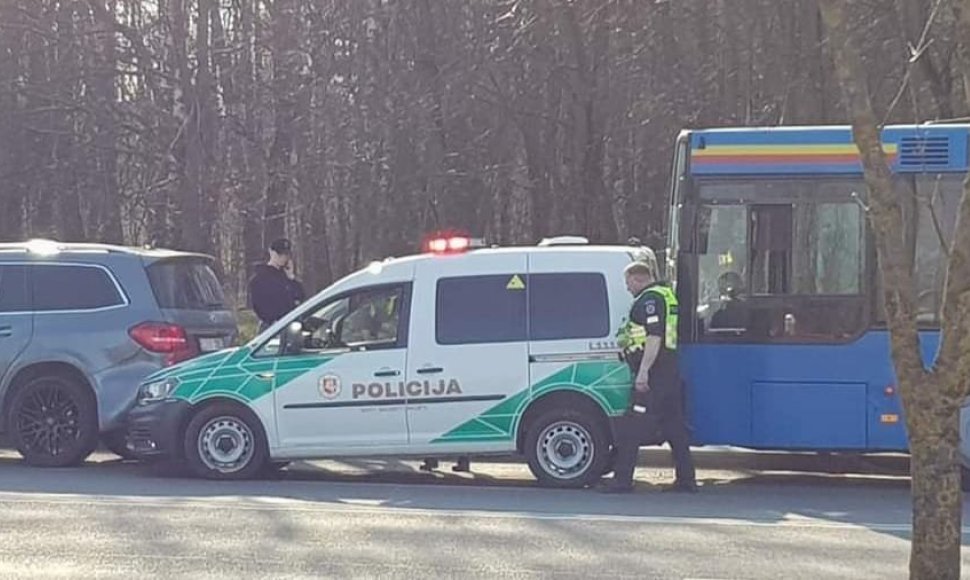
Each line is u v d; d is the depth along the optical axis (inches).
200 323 485.4
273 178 880.3
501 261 432.1
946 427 157.6
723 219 433.7
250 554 314.8
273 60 857.5
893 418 423.8
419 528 350.3
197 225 840.9
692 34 850.8
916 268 414.0
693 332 434.6
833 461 500.7
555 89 868.6
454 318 430.0
